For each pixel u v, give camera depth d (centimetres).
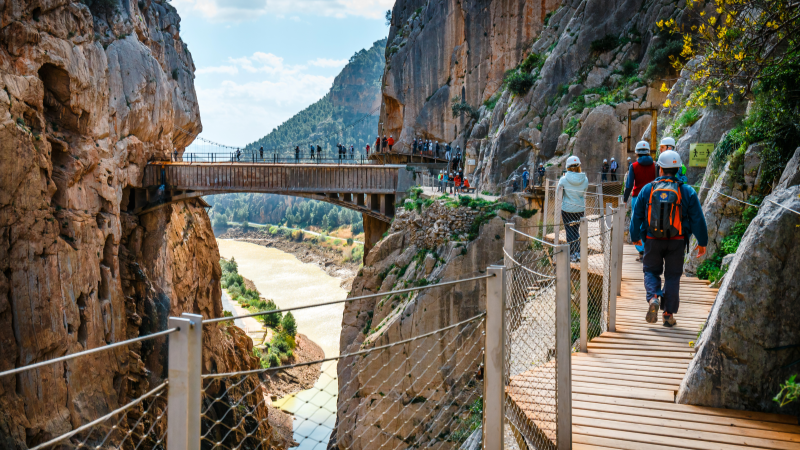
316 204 17375
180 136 5397
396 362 2127
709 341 486
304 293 8125
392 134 5578
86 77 2981
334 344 5612
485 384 351
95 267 3027
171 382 253
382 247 2694
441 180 2912
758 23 767
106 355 3039
